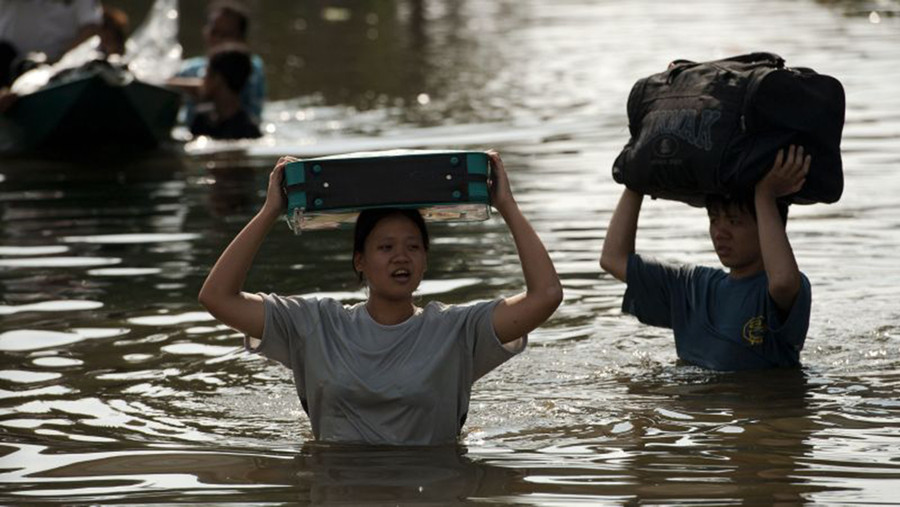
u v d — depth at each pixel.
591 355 15.02
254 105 33.47
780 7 59.53
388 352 11.94
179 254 20.11
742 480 10.77
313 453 11.70
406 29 56.12
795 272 13.92
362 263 12.02
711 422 12.52
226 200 24.52
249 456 11.66
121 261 19.72
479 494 10.49
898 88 34.84
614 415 12.80
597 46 47.31
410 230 11.87
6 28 33.03
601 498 10.36
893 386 13.66
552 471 11.07
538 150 28.72
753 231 14.38
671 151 13.96
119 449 11.93
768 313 14.22
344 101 37.09
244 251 11.92
